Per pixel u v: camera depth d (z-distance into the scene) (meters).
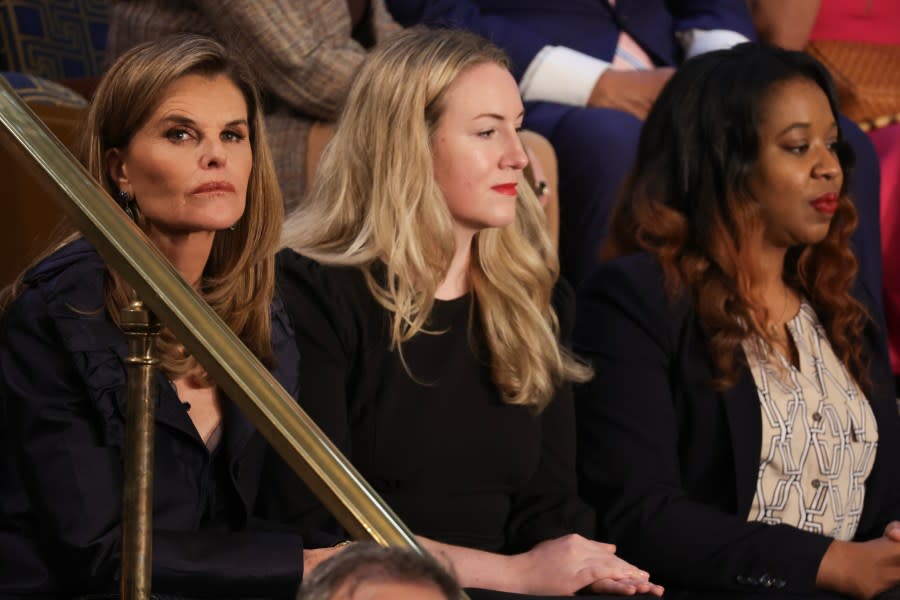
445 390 9.19
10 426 7.38
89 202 5.98
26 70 15.84
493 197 9.26
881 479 10.77
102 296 7.42
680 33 17.09
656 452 10.04
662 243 10.62
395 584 3.36
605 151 14.41
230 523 7.99
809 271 10.89
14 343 7.41
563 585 8.59
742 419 10.09
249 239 8.12
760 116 10.52
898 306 16.16
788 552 9.60
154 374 6.29
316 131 13.06
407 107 9.27
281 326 8.52
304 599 3.38
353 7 14.30
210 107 7.71
